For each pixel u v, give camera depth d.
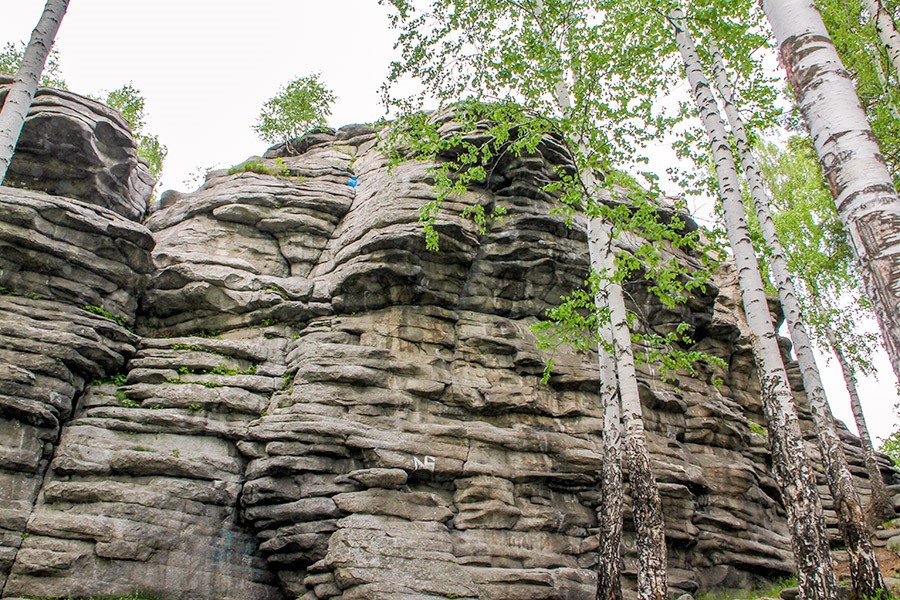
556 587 17.78
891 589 16.33
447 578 16.28
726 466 23.30
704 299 26.67
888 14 16.53
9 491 16.75
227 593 17.41
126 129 24.86
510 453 20.31
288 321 22.56
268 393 20.39
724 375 27.67
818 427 16.62
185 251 23.77
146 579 16.58
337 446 18.66
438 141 19.22
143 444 18.50
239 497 18.56
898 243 6.23
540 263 23.45
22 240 19.48
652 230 16.38
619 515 15.16
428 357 21.53
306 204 25.42
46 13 12.88
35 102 22.72
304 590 17.45
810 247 28.00
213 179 27.70
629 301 25.09
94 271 20.91
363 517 17.39
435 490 19.20
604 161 17.58
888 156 20.34
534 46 17.52
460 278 22.78
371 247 22.05
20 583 15.54
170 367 20.44
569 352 23.08
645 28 18.53
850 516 15.34
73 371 19.12
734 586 21.19
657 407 23.64
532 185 24.36
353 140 31.11
